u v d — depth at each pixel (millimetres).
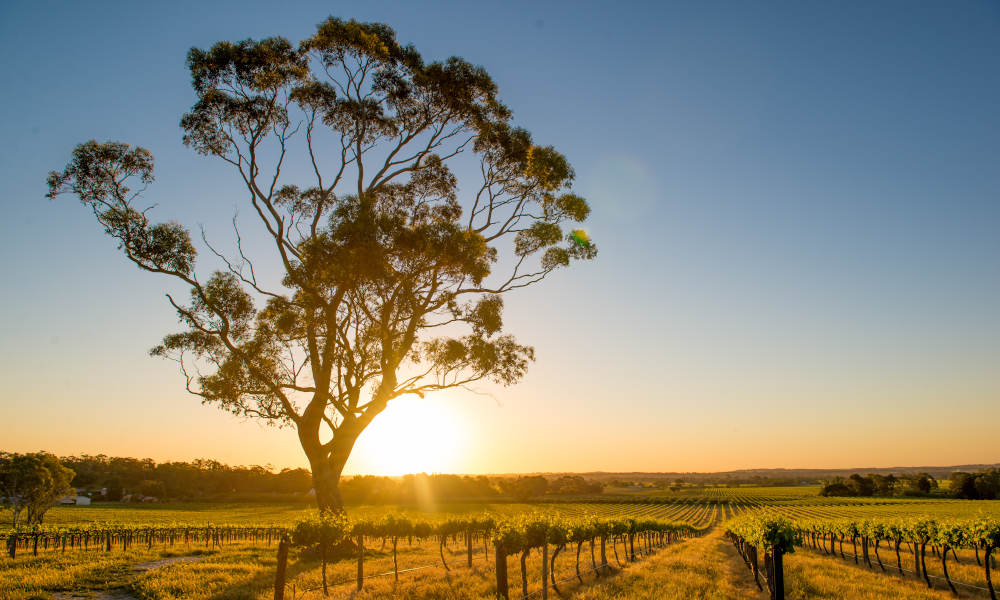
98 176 24203
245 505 122750
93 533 33500
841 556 30375
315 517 18594
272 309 28188
